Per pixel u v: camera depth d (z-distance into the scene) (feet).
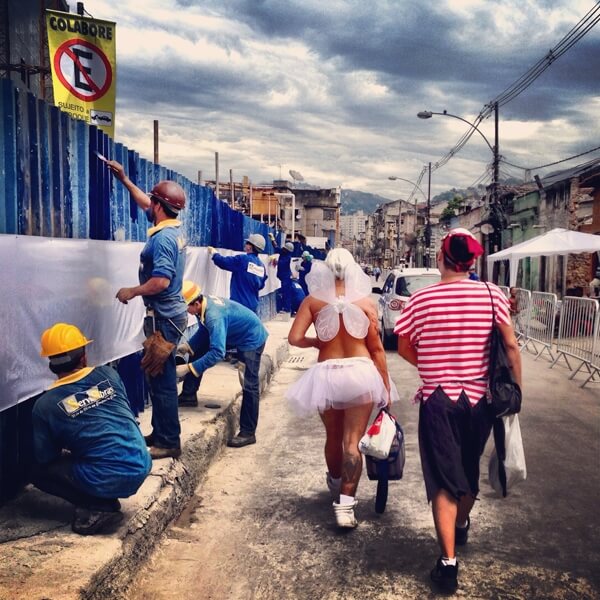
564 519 13.79
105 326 16.11
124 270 17.49
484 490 15.58
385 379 13.44
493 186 91.50
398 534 13.01
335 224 264.52
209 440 17.26
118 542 10.46
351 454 13.05
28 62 34.12
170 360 14.53
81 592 8.77
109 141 17.12
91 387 10.89
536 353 41.96
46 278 12.80
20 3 32.07
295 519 13.83
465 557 11.95
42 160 13.20
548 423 22.34
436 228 198.80
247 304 27.53
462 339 10.91
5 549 10.04
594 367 29.89
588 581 11.08
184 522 13.74
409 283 41.45
